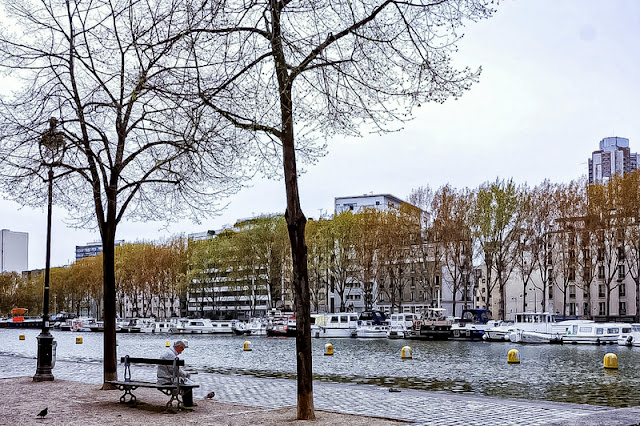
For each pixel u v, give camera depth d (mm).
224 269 123000
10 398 19609
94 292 155625
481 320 85438
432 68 15156
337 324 88500
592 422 12414
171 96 19188
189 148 19516
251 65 16328
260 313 148125
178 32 17203
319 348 62844
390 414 16312
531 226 88562
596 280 103812
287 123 15750
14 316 170000
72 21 22016
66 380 25359
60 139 22047
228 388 22969
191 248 132750
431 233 95250
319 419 15086
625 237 85312
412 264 104375
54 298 194125
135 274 136000
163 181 22188
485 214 88312
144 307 179250
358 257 104625
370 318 99875
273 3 15398
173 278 130375
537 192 90562
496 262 89500
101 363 37156
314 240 111062
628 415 13453
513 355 42156
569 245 88500
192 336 99375
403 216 100938
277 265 112938
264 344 71750
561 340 70000
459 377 32469
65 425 14719
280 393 21312
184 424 14680
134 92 18297
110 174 22312
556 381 30734
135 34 18656
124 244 155875
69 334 113750
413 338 80812
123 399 18453
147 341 81938
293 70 15758
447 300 122688
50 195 24094
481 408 17297
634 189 84938
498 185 89062
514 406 17688
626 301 100562
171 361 17109
